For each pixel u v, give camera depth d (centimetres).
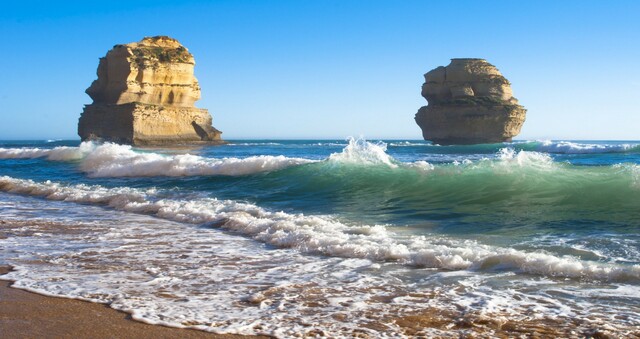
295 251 700
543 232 784
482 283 535
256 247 730
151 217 1024
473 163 1377
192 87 8506
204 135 8362
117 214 1070
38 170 2275
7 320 430
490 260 605
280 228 831
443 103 9812
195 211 1022
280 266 619
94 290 517
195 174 1777
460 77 9912
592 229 794
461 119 9581
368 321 432
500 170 1275
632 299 475
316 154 4638
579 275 549
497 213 963
